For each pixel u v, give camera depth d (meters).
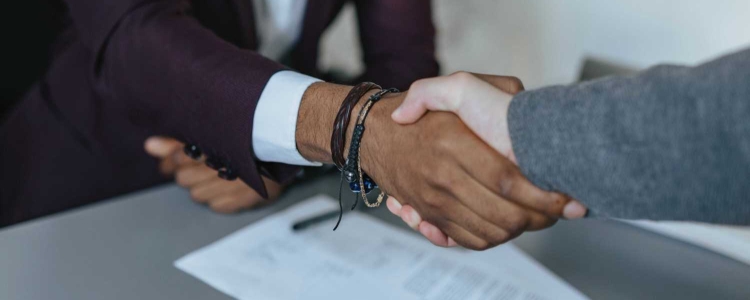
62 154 1.04
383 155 0.53
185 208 0.84
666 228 0.80
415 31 0.99
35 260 0.71
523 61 1.35
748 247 0.75
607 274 0.72
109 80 0.78
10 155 1.06
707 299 0.68
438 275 0.71
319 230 0.80
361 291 0.68
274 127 0.61
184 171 0.84
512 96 0.48
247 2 0.95
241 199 0.82
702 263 0.75
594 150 0.42
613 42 1.21
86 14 0.77
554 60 1.30
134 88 0.73
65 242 0.75
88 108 1.01
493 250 0.75
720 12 1.06
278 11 1.05
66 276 0.68
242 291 0.67
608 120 0.41
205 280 0.69
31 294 0.65
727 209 0.39
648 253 0.77
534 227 0.50
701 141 0.38
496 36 1.37
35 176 1.04
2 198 1.06
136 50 0.71
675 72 0.40
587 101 0.43
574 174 0.43
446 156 0.49
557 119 0.44
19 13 1.14
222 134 0.64
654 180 0.40
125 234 0.77
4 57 1.15
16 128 1.06
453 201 0.50
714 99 0.38
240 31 0.95
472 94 0.48
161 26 0.70
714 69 0.39
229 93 0.62
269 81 0.61
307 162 0.63
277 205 0.86
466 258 0.74
